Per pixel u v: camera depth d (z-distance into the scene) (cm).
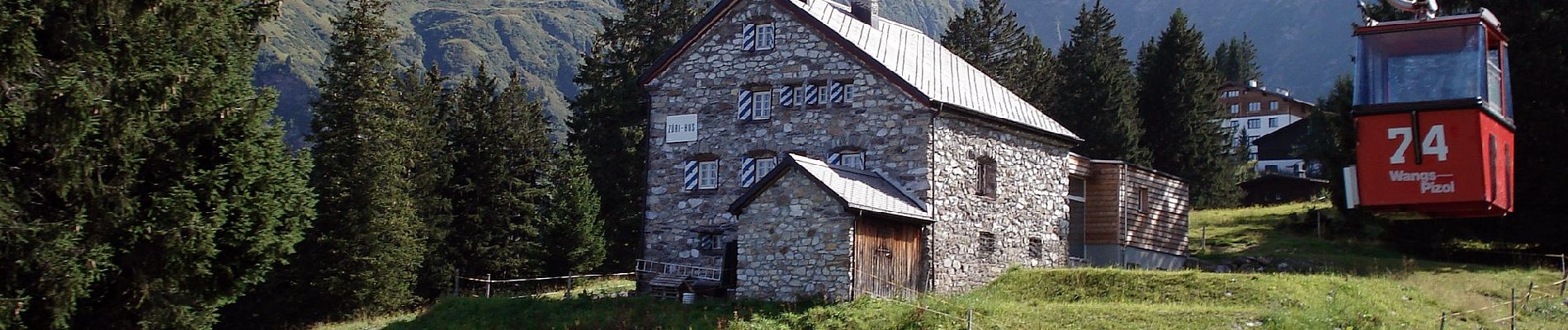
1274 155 9912
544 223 5734
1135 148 6631
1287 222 5434
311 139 5003
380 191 4888
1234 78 13388
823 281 3375
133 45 2739
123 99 2683
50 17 2650
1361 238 4981
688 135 4100
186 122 2819
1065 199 4306
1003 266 3972
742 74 4050
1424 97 1579
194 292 2886
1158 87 7156
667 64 4172
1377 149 1597
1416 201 1563
